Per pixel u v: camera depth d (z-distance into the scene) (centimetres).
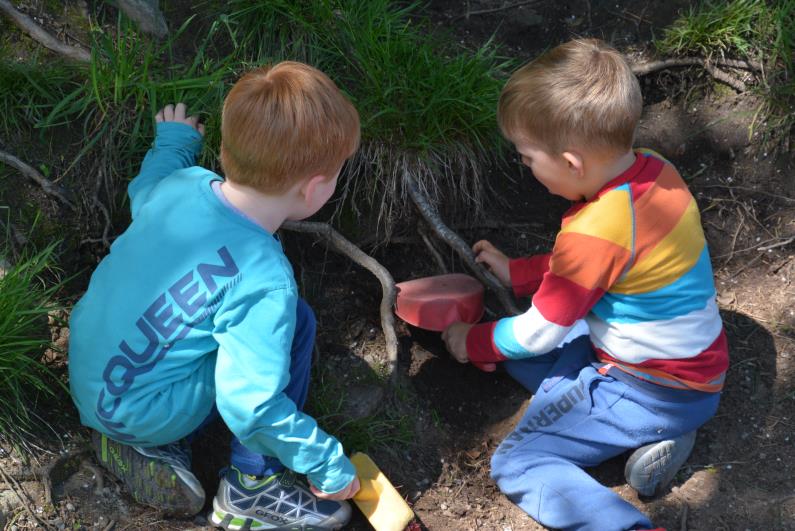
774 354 261
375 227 274
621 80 203
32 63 248
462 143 274
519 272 254
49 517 199
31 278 219
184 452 216
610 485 237
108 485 211
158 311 188
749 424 247
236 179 192
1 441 206
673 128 302
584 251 209
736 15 294
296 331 208
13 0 253
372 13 276
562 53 209
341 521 213
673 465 228
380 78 265
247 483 208
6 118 242
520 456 231
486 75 273
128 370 190
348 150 197
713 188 294
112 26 264
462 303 254
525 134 213
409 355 266
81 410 201
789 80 290
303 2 274
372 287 276
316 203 202
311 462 194
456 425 255
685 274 216
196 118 247
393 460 240
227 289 187
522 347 228
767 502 227
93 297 197
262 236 192
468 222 284
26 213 238
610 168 212
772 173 293
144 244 195
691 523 224
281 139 185
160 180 226
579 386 231
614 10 317
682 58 301
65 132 247
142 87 245
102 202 247
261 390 184
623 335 223
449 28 308
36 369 220
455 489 238
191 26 273
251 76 195
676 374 224
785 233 286
